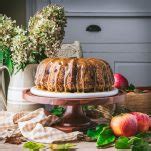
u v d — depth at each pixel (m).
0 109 2.02
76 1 4.25
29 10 4.30
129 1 4.25
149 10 4.26
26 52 1.87
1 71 1.97
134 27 4.29
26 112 1.89
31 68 1.93
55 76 1.76
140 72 4.36
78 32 4.29
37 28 1.87
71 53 2.81
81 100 1.68
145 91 2.07
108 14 4.26
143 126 1.70
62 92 1.75
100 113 1.96
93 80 1.76
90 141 1.67
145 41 4.32
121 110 1.96
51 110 2.00
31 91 1.83
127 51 4.32
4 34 1.92
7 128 1.79
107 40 4.31
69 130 1.74
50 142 1.64
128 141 1.56
